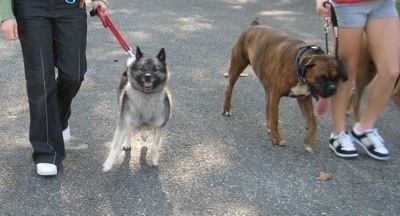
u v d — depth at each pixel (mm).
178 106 4906
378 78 4031
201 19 8016
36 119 3750
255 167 3992
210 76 5648
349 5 3855
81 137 4324
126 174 3861
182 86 5363
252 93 5250
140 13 8305
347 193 3721
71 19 3670
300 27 7586
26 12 3564
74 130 4422
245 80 5559
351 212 3531
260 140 4367
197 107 4902
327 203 3611
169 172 3898
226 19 8055
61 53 3721
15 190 3660
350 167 4031
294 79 4059
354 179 3879
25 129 4422
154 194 3658
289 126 4609
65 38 3682
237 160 4078
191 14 8344
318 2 4055
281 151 4215
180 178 3836
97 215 3453
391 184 3832
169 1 9305
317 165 4039
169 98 3934
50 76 3697
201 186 3756
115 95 5094
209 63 6027
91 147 4188
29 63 3664
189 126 4547
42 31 3605
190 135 4406
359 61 4297
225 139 4367
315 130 4195
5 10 3494
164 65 3795
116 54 6223
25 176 3797
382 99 4074
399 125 4660
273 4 9203
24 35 3617
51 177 3789
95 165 3951
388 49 3908
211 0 9477
